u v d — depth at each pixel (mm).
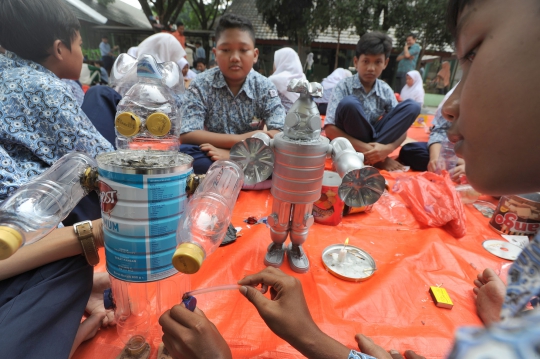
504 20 402
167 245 685
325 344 694
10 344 655
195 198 660
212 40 12969
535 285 370
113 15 16266
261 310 718
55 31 1166
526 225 1542
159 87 826
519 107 401
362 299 1062
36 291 739
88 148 1135
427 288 1160
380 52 2625
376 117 2904
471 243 1519
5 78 1074
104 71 7562
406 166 2727
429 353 874
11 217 544
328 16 9773
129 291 836
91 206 1222
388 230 1602
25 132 1059
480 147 469
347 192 944
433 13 9344
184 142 2141
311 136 1066
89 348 844
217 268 1182
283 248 1301
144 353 819
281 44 12102
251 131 2367
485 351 234
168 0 11812
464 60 521
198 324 639
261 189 2014
